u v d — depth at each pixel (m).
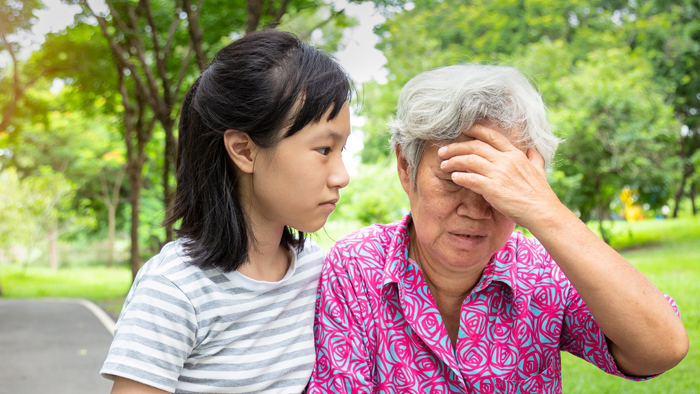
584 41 14.30
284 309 1.25
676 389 3.92
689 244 13.13
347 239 1.45
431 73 1.21
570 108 11.81
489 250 1.20
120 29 6.49
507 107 1.14
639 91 12.11
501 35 13.91
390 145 1.36
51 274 21.42
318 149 1.10
